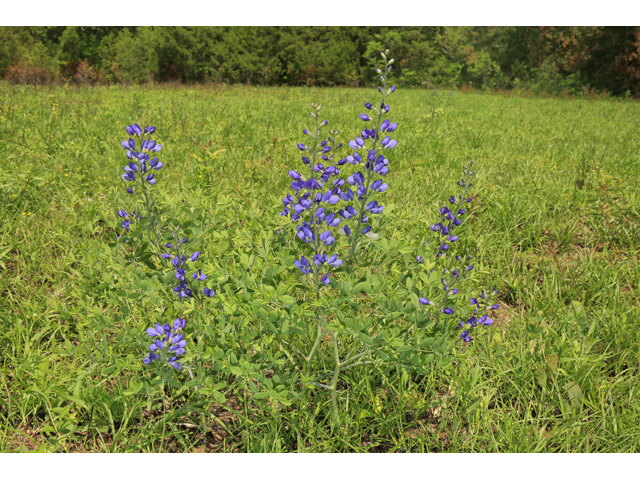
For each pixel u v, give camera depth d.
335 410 2.03
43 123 7.01
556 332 2.61
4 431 2.03
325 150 1.81
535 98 25.25
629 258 3.76
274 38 34.84
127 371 2.29
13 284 3.02
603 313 2.80
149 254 2.32
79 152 5.32
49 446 1.80
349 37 35.91
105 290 2.24
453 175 5.31
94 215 3.79
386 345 1.91
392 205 2.35
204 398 2.10
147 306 2.58
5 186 3.90
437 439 2.04
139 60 32.66
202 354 1.84
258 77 34.12
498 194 4.63
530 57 32.88
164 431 2.00
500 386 2.34
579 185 4.98
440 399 2.13
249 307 1.83
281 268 1.98
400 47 33.16
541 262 3.66
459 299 2.29
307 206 1.87
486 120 11.05
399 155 6.23
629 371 2.46
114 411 2.02
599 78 28.50
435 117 10.38
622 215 4.13
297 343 2.39
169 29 32.50
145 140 2.12
